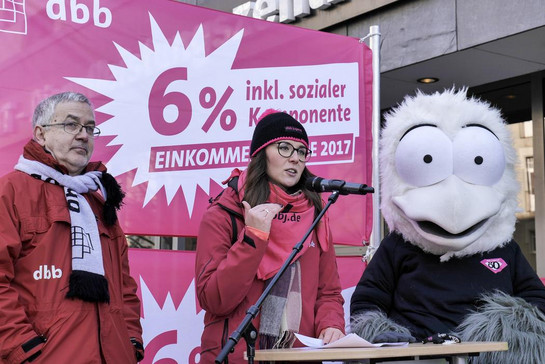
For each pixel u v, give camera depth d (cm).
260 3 678
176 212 406
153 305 399
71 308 279
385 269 379
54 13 379
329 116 450
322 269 340
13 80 369
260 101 432
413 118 379
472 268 363
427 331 351
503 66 618
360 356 238
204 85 417
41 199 288
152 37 404
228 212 321
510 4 541
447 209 352
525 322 333
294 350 255
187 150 411
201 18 418
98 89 389
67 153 300
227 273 294
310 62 446
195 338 407
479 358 332
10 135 367
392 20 621
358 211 452
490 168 362
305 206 332
